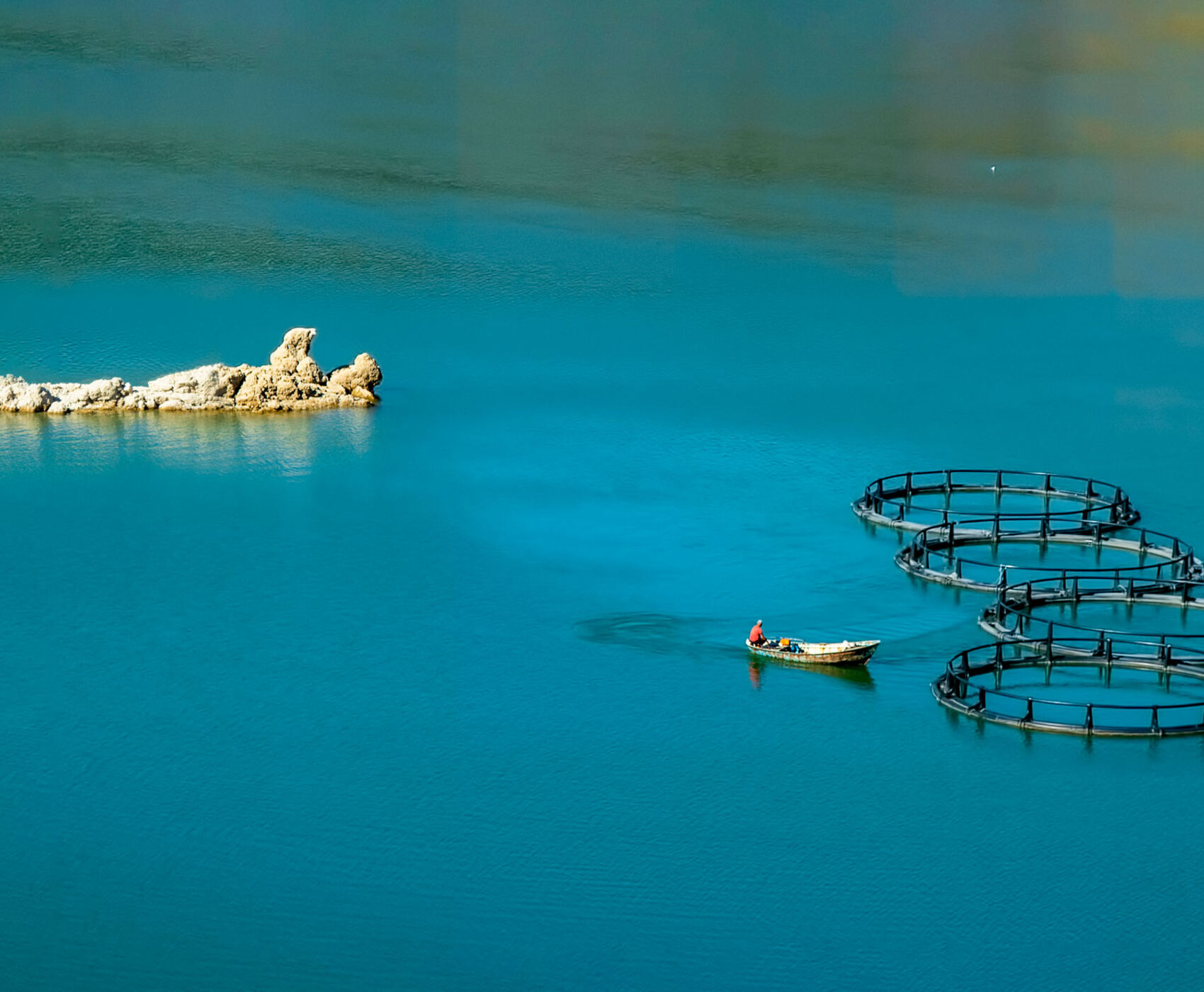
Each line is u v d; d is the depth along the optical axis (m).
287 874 116.81
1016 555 173.00
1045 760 132.00
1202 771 130.50
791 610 159.12
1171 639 152.50
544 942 110.38
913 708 140.38
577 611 159.00
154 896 114.12
